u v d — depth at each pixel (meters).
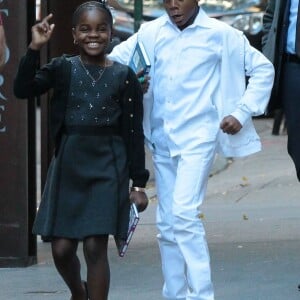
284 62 17.53
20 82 14.34
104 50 14.59
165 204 15.98
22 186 20.41
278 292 18.14
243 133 15.78
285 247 22.03
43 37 14.23
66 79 14.45
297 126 17.45
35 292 18.70
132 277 19.62
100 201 14.27
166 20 15.77
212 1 48.50
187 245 15.33
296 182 31.75
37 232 14.56
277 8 17.44
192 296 15.30
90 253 14.38
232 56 15.59
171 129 15.65
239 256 21.16
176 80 15.61
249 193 30.48
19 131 20.16
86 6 14.58
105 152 14.45
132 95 14.60
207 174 15.67
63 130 14.55
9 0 19.75
